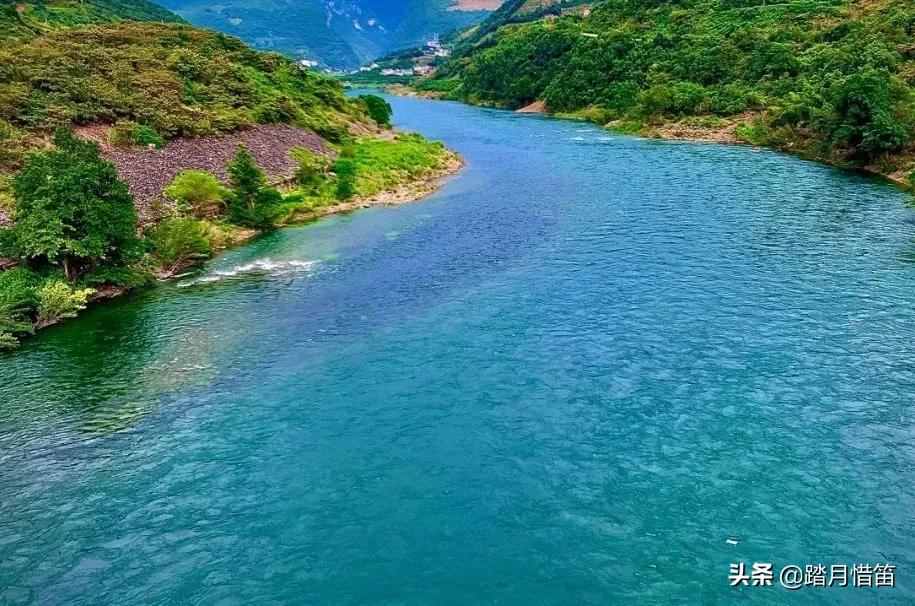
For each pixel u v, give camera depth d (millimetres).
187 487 22797
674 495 21562
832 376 28672
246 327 36250
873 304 36062
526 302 38062
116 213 42125
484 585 18281
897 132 71438
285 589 18328
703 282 39969
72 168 41125
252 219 56219
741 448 23875
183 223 47500
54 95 66438
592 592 17922
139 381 30516
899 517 20391
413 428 25938
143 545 20125
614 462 23359
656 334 33281
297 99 102188
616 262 44125
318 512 21359
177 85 82312
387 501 21781
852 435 24484
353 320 36750
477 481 22641
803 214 54969
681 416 26031
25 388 30125
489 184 72125
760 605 17328
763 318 34656
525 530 20281
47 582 18828
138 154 62656
